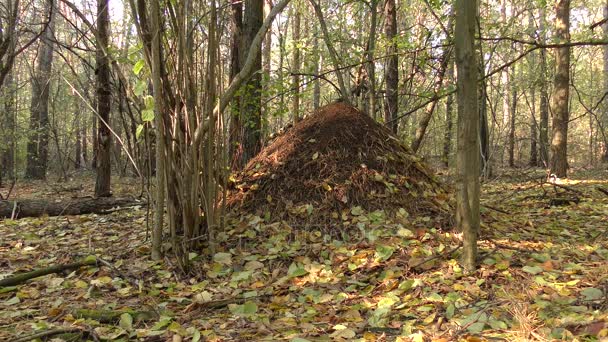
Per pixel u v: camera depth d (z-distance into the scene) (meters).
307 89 6.98
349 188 4.76
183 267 3.83
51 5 5.67
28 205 6.73
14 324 2.94
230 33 7.22
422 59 7.06
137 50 3.73
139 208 6.73
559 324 2.45
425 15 9.45
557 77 10.91
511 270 3.48
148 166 4.28
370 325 2.76
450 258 3.76
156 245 4.03
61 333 2.67
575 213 6.00
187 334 2.73
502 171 12.23
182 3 3.79
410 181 5.00
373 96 7.53
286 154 5.21
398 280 3.48
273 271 3.79
